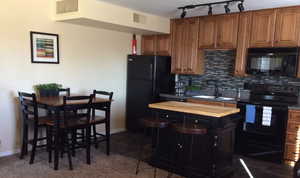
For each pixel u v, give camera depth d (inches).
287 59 142.6
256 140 145.6
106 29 180.5
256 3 139.3
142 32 193.9
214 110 111.4
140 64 189.6
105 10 148.6
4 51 130.6
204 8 156.6
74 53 162.6
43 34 145.2
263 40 152.4
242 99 157.6
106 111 140.4
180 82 205.9
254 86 163.3
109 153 145.7
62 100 127.3
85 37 167.8
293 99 148.1
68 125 121.7
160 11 169.8
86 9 138.6
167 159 123.8
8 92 134.1
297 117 132.4
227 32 166.6
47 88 138.3
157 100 187.2
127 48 199.9
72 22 153.7
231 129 115.6
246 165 134.9
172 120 118.8
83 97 124.3
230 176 118.2
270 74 149.6
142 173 119.8
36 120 123.7
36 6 140.9
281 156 138.0
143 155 143.9
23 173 114.6
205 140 110.3
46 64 148.5
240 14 160.6
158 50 203.3
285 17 144.1
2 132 133.8
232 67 178.1
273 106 138.3
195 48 183.0
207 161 110.3
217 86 184.4
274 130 138.9
